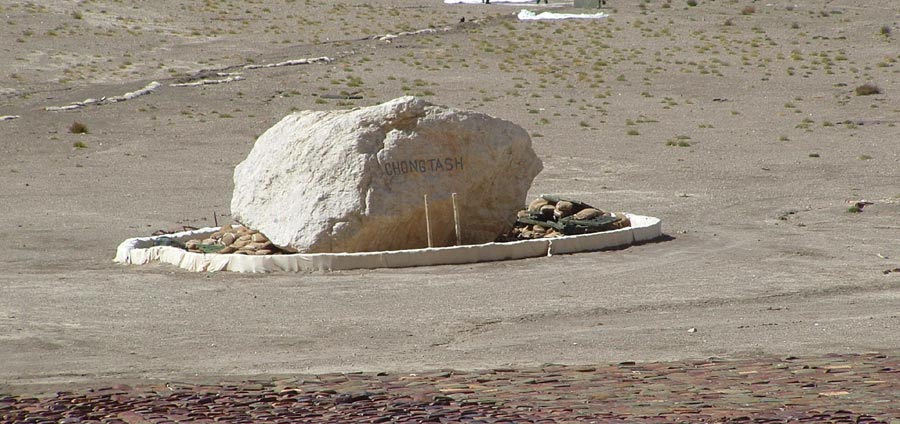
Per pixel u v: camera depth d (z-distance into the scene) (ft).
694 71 444.14
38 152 306.14
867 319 104.22
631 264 143.13
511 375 79.56
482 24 569.23
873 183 241.55
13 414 67.92
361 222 148.97
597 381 74.69
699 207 213.25
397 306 117.19
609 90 408.67
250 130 342.23
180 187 254.88
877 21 556.10
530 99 390.21
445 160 155.12
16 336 104.37
